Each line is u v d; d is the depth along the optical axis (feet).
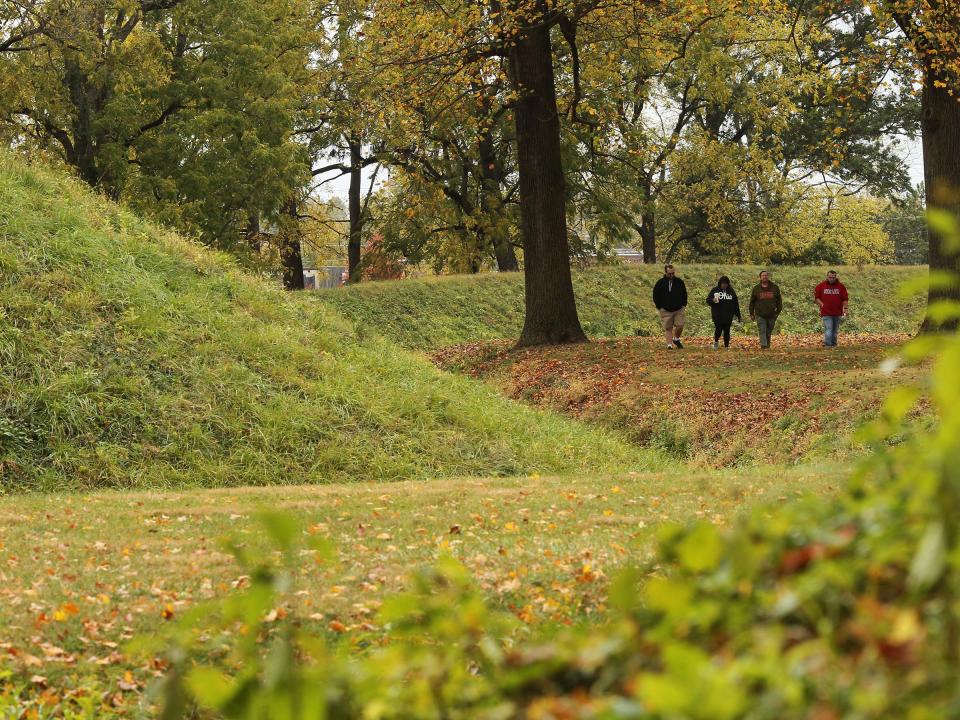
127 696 33.17
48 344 90.63
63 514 63.57
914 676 6.34
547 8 141.28
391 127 166.30
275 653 8.05
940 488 6.89
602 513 60.08
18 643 37.17
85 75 189.98
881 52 124.06
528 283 156.97
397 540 54.65
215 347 98.32
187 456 84.69
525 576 42.93
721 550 8.18
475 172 231.50
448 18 136.77
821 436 90.48
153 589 43.65
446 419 99.25
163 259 113.09
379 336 122.62
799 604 7.58
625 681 8.02
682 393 114.21
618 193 239.91
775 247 283.59
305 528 57.21
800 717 6.33
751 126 294.46
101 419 85.10
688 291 223.71
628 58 164.04
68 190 120.37
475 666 22.09
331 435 91.40
